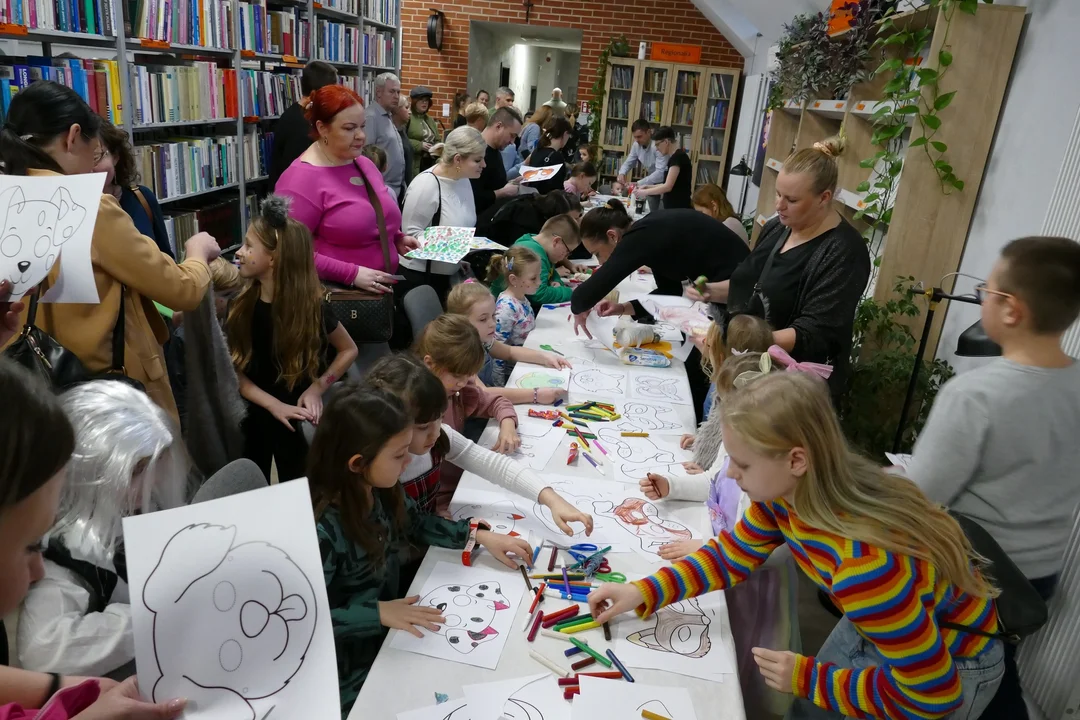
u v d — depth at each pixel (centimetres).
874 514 112
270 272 212
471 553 145
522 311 300
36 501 66
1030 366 136
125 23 325
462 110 709
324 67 387
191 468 172
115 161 212
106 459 107
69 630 101
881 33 356
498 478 172
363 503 135
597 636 125
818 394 114
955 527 116
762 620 160
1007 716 138
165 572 84
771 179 593
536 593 133
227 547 87
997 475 142
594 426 211
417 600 129
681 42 827
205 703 82
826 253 219
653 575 132
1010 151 260
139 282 166
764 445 112
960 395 140
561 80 1155
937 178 279
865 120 390
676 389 245
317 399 226
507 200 477
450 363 190
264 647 85
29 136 157
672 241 283
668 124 838
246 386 221
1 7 253
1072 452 140
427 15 822
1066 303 130
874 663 125
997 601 125
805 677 118
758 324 190
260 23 463
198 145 405
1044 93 243
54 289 141
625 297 350
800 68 461
